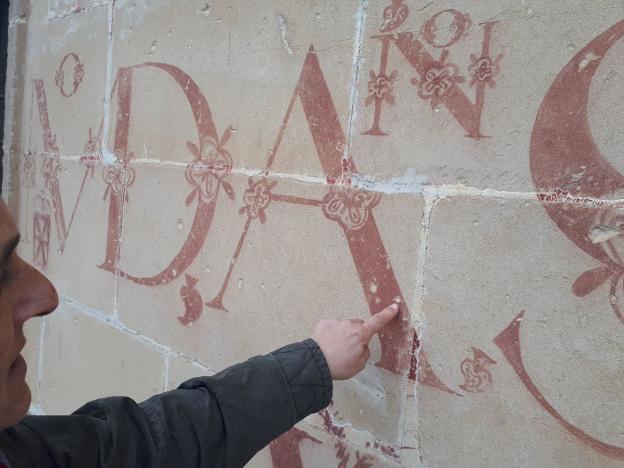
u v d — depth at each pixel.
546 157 0.93
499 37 0.97
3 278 0.71
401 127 1.12
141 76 1.79
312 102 1.29
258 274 1.44
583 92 0.88
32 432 0.84
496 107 0.98
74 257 2.17
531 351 0.96
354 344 1.10
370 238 1.19
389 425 1.19
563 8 0.90
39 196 2.38
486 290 1.01
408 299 1.13
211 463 0.99
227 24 1.50
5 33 2.60
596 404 0.89
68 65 2.16
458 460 1.07
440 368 1.09
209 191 1.57
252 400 1.03
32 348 2.50
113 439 0.91
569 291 0.91
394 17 1.12
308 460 1.36
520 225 0.96
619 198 0.85
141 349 1.85
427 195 1.09
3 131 2.66
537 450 0.96
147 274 1.81
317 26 1.27
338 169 1.24
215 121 1.54
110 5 1.91
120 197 1.90
